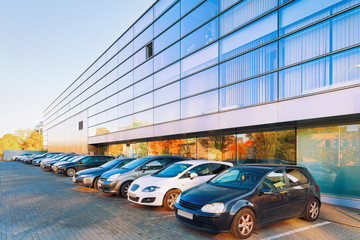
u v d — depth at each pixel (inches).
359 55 251.0
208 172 277.6
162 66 581.0
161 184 252.7
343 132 286.4
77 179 383.9
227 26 408.8
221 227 166.4
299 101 296.8
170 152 602.5
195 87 470.9
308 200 213.2
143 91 662.5
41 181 498.6
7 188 405.4
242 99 373.7
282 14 327.0
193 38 483.2
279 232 187.6
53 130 1974.7
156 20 614.9
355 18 256.7
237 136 425.7
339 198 283.4
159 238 174.7
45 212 246.4
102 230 191.6
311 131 319.3
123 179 315.6
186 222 184.5
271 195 188.2
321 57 282.5
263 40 349.1
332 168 294.4
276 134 363.9
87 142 1121.4
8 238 174.7
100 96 984.3
